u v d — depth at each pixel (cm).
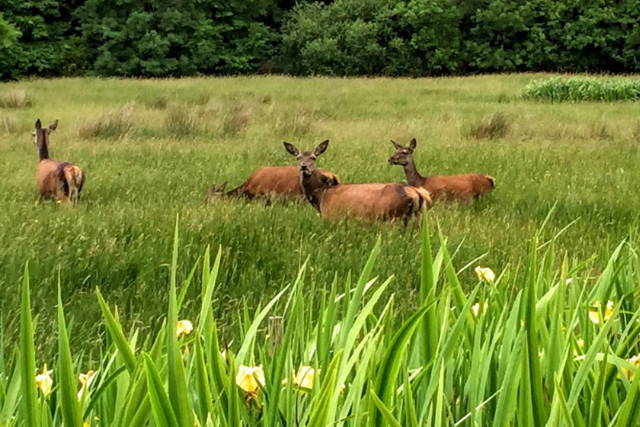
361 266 737
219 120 2053
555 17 5222
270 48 5531
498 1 5206
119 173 1317
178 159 1536
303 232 884
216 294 670
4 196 1144
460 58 5262
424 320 251
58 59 5172
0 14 4528
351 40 5216
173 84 3772
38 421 203
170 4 5222
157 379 197
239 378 245
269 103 2780
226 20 5478
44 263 734
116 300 651
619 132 1948
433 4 5181
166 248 806
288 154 1589
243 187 1146
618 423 217
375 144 1736
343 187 959
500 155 1549
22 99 2634
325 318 278
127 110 2130
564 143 1750
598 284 336
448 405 247
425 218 257
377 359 252
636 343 314
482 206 1092
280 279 709
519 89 3478
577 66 5253
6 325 575
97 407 247
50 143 1755
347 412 225
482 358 255
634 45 5144
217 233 860
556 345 260
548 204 1052
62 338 201
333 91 3341
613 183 1259
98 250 773
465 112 2511
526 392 222
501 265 738
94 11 5244
